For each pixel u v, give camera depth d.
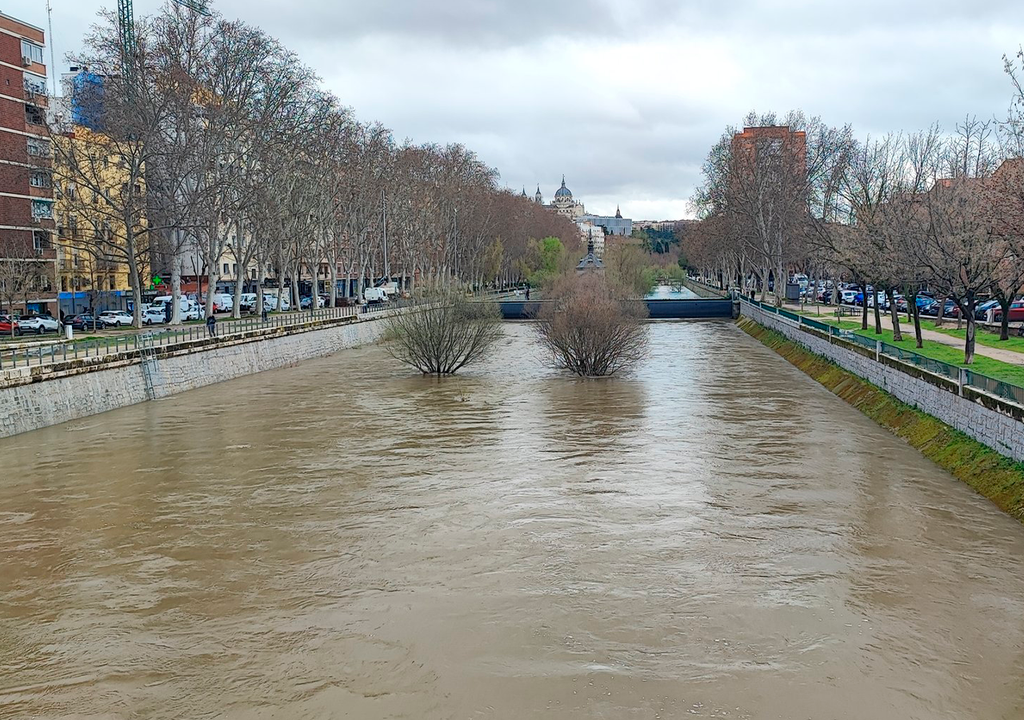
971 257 34.62
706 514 24.64
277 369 60.38
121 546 22.77
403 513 25.22
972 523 23.38
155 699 15.33
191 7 70.50
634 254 122.81
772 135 90.75
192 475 29.62
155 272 91.06
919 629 17.42
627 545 22.31
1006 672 15.78
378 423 38.88
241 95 65.94
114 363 42.94
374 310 86.12
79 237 73.00
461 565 21.16
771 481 27.84
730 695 15.13
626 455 31.84
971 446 28.20
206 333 54.81
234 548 22.53
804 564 20.83
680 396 45.34
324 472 29.94
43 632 17.89
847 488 26.88
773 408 41.31
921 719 14.39
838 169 75.69
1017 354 38.69
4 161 65.50
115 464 31.19
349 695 15.35
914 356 35.34
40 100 73.12
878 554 21.36
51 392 38.28
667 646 16.91
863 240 50.34
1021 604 18.45
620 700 15.04
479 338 57.09
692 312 105.69
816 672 15.84
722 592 19.30
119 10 104.94
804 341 60.06
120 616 18.59
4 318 63.03
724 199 99.12
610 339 53.34
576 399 44.91
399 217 104.94
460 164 122.25
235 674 16.12
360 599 19.28
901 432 34.22
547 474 29.31
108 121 58.34
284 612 18.69
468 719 14.56
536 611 18.50
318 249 91.00
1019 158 32.06
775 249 89.62
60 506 26.17
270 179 70.56
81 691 15.62
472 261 125.88
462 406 43.25
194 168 61.28
